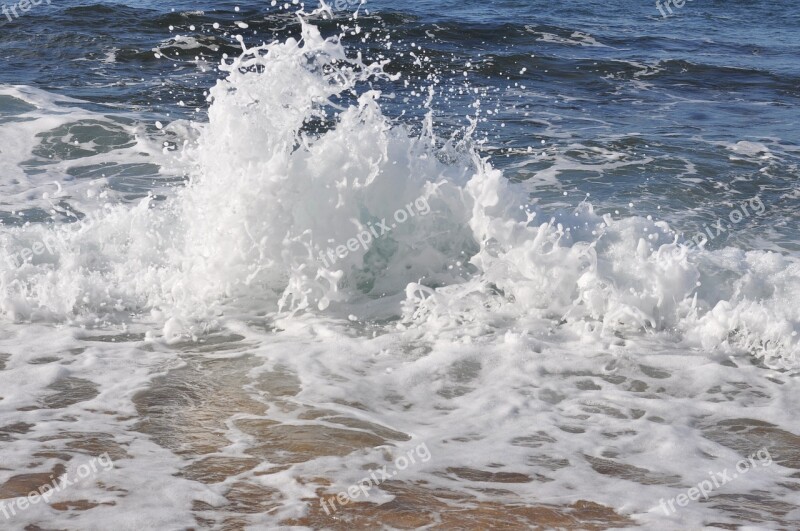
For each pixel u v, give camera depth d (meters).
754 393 5.04
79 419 4.42
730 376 5.24
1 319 5.79
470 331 5.78
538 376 5.18
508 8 24.45
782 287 6.17
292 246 6.41
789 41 21.69
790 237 8.13
